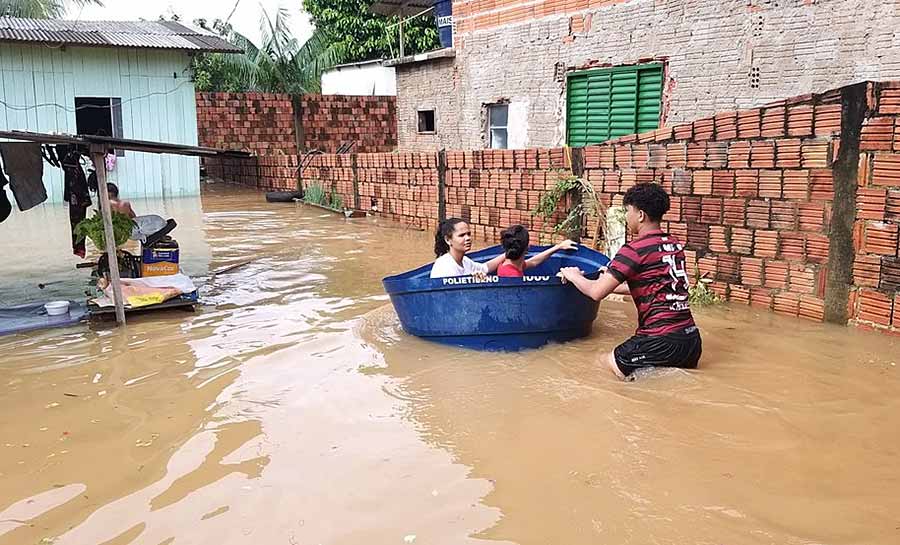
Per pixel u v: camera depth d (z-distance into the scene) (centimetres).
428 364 541
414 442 406
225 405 468
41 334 646
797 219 634
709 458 376
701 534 307
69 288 830
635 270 499
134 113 1877
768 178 650
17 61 1731
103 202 670
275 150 2342
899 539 300
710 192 702
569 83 1352
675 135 733
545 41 1387
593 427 418
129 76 1859
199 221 1402
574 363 535
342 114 2402
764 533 307
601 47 1274
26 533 325
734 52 1063
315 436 417
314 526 323
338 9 2794
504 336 570
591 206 859
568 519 322
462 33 1597
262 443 409
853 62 930
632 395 466
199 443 412
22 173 728
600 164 844
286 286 825
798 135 622
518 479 360
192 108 1948
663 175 751
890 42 891
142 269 779
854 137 583
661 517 321
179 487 362
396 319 668
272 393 488
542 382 496
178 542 314
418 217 1264
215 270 923
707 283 714
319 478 367
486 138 1587
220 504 345
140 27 2022
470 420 434
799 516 320
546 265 693
